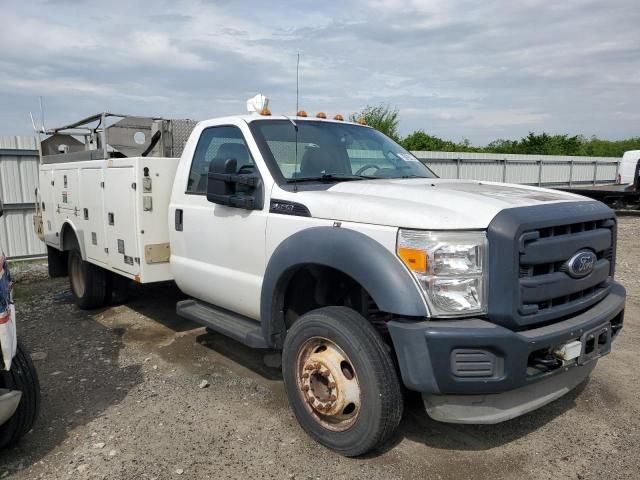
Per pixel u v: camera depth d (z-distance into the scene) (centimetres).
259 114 476
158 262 527
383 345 325
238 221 424
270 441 366
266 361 511
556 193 384
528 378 304
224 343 561
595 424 385
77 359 525
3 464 345
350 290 385
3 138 1101
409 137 3688
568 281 324
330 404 339
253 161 423
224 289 448
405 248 307
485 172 2333
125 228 540
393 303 302
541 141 4181
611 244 374
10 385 342
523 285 304
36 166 1147
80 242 651
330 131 473
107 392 448
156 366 502
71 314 683
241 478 325
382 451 352
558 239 319
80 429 387
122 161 533
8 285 311
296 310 407
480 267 303
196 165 489
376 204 332
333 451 349
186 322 636
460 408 317
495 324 301
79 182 641
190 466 338
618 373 473
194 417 401
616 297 373
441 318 302
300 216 372
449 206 320
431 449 354
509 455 347
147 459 347
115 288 688
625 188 1798
